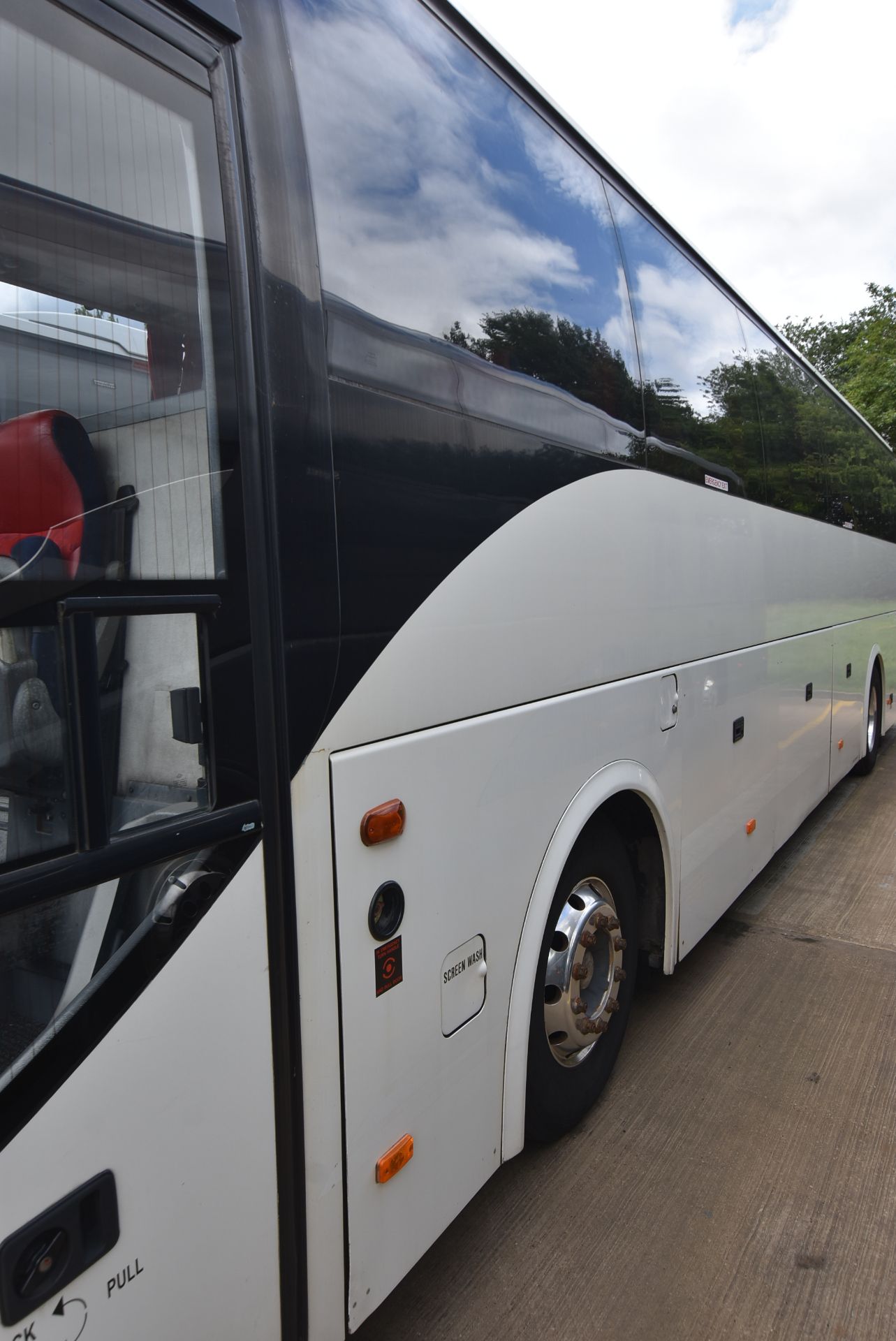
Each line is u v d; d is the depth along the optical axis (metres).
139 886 1.17
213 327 1.28
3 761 1.04
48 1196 1.06
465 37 2.01
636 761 2.75
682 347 3.14
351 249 1.56
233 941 1.29
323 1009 1.48
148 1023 1.17
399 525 1.64
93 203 1.15
